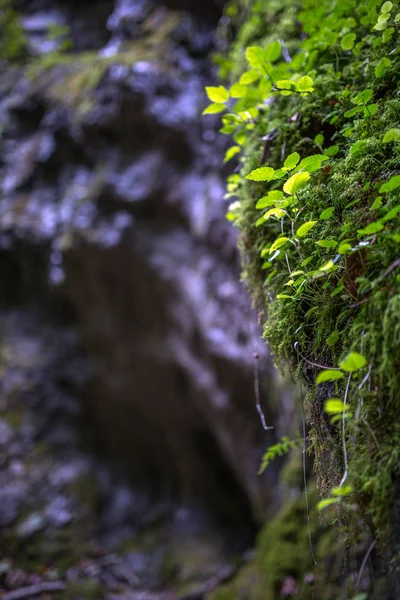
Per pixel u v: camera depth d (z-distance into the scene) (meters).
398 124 1.21
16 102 4.61
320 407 1.21
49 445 4.70
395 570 0.97
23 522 4.24
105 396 4.76
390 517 0.94
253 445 3.45
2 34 5.02
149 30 4.04
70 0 5.28
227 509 4.40
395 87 1.34
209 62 3.68
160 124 3.67
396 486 0.94
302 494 2.59
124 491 4.74
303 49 1.76
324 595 2.04
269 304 1.43
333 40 1.60
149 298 4.10
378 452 0.96
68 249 4.15
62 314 4.97
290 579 2.44
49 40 5.07
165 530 4.44
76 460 4.73
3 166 4.64
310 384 1.26
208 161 3.53
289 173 1.22
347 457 1.09
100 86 3.94
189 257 3.75
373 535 1.04
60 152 4.37
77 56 4.64
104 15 5.12
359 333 1.04
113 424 4.84
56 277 4.42
